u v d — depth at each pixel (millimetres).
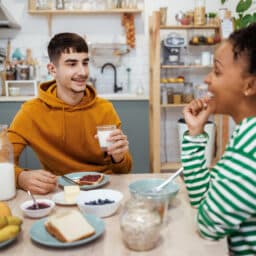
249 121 904
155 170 3459
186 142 1241
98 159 1915
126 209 977
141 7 3904
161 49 3730
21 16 3902
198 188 1201
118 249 929
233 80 925
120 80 4023
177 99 3615
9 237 932
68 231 953
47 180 1396
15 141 1798
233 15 3953
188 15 3502
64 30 3934
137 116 3582
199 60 3762
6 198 1323
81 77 1832
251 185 851
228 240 1011
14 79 3816
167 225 1073
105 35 3949
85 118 1895
